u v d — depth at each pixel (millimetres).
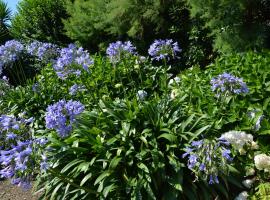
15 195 5984
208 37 11016
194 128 4645
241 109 5098
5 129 3609
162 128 4582
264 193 4125
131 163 4344
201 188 4270
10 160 3354
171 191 4195
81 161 4477
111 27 12797
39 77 8234
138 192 4125
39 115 7195
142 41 12461
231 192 4410
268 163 4270
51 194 4602
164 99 5176
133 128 4586
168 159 4398
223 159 3363
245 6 8992
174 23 12070
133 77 7207
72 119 3857
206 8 9375
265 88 5207
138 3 12055
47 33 15734
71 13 14828
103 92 6883
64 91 7324
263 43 8961
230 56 6656
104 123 4785
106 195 4109
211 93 5383
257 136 4859
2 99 7535
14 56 6570
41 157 3543
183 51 11820
